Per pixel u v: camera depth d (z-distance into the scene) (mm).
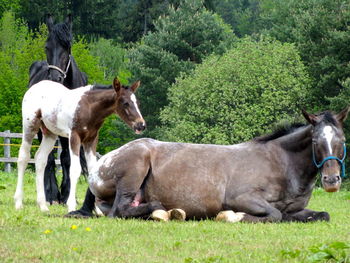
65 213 10586
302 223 9023
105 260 5969
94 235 7402
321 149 8797
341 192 20250
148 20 68312
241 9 94375
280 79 41906
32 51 48969
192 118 44281
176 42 55562
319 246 6566
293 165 9344
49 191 13211
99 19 72250
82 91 10781
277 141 9578
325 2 45469
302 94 40938
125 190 9328
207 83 43375
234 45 55906
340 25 43094
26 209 10727
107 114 10711
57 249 6402
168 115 46500
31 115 11055
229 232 7832
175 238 7312
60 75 13086
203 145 9703
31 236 7219
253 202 9062
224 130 41469
